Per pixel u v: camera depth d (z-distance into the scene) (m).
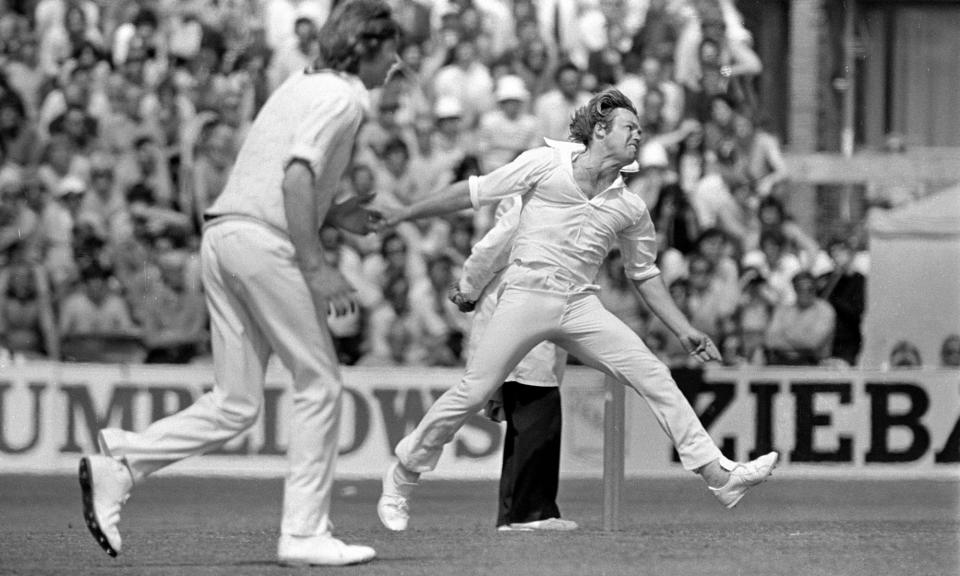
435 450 26.22
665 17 59.22
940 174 62.94
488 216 52.97
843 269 53.62
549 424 27.95
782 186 58.25
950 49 66.69
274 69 57.03
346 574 20.31
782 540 25.22
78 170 54.88
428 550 22.94
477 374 25.72
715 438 48.19
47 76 58.19
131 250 52.62
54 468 47.25
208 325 52.28
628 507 39.56
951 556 23.28
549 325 25.70
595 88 57.38
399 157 53.72
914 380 48.88
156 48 58.53
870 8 66.12
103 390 47.34
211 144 54.84
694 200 55.88
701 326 52.47
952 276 53.41
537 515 28.02
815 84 64.75
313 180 19.95
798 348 52.72
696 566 21.47
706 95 58.19
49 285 52.25
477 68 56.91
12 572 20.61
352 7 20.78
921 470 48.81
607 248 26.17
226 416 20.91
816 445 48.53
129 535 26.19
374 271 51.12
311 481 20.77
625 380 26.06
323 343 20.58
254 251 20.19
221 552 23.03
